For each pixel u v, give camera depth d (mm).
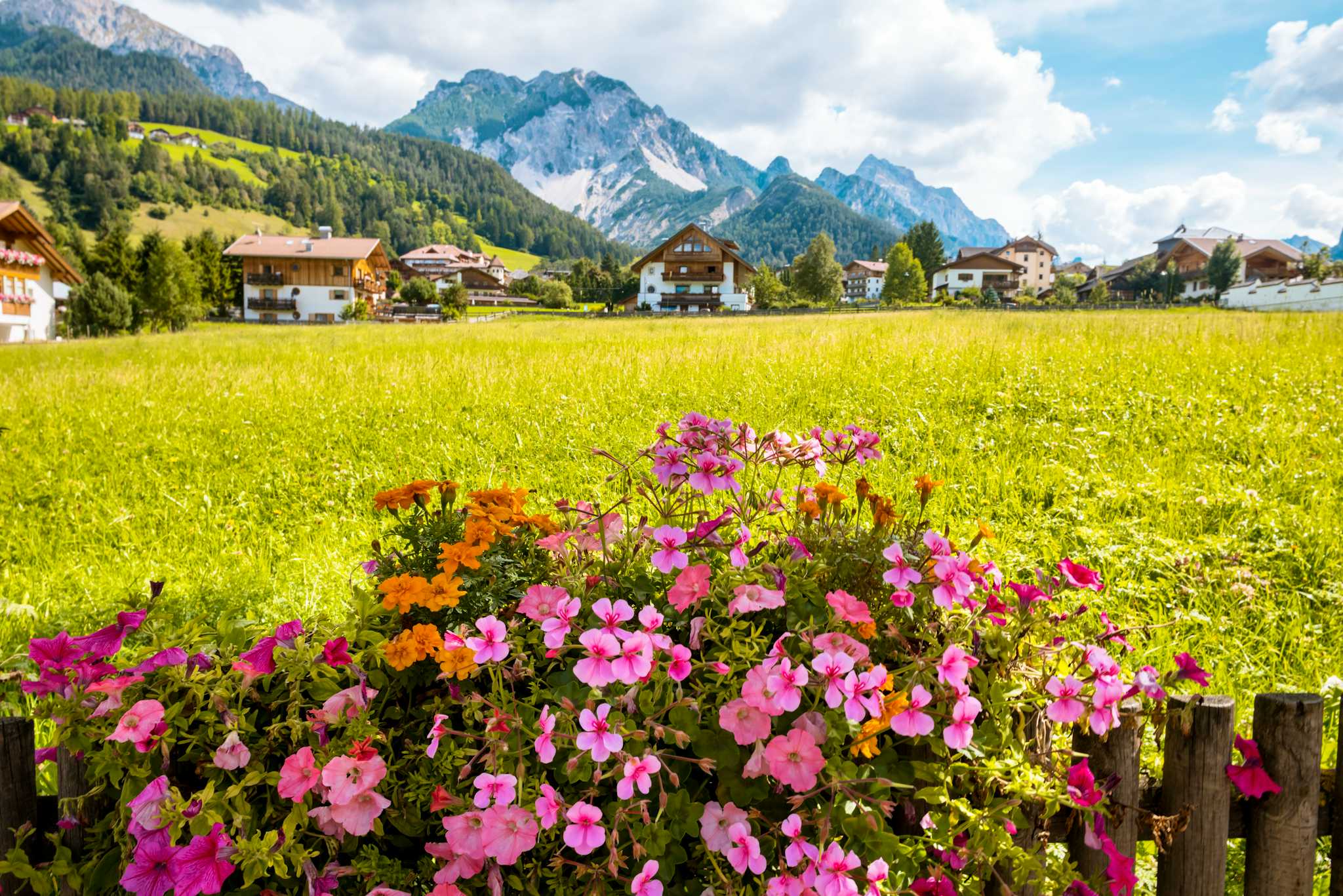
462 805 1516
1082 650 1762
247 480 6609
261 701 1640
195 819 1418
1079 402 8539
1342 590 3965
